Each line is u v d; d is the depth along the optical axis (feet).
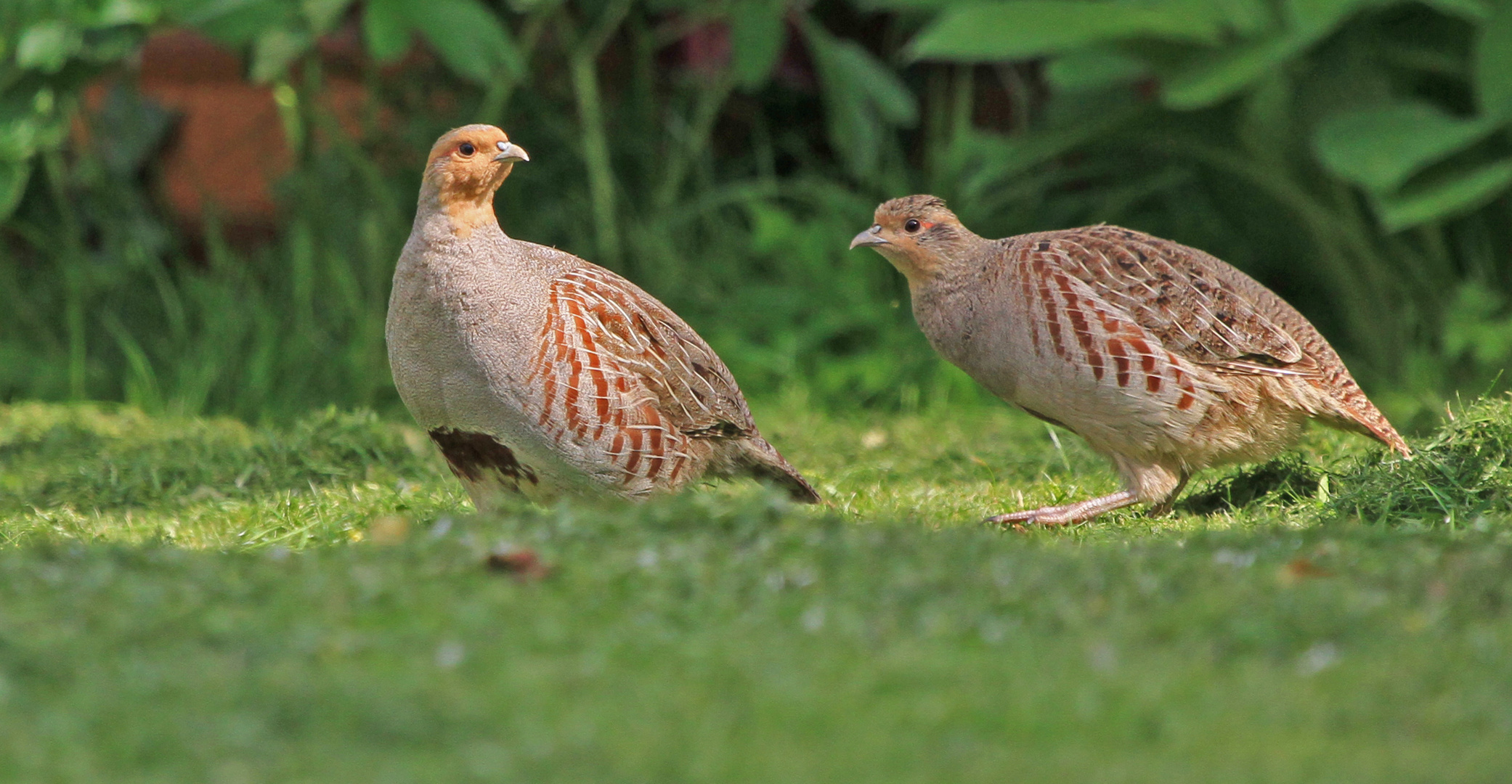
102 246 69.97
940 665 19.57
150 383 56.70
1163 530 31.83
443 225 30.81
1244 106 57.36
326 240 63.41
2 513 38.01
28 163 62.49
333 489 38.70
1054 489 38.04
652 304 33.17
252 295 62.59
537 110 68.13
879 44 75.00
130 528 34.53
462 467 32.91
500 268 30.89
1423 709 18.15
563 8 65.46
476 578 23.56
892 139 70.90
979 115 75.61
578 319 31.17
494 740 17.30
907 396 56.08
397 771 16.28
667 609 22.20
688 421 32.71
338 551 26.61
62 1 56.59
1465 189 52.65
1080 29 54.65
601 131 67.97
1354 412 34.99
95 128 66.49
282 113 65.62
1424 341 57.57
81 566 24.30
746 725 17.79
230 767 16.38
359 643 20.33
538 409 30.99
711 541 25.53
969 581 23.25
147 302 64.13
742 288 62.59
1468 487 32.24
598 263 65.00
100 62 58.65
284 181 66.80
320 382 59.16
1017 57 55.11
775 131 73.67
